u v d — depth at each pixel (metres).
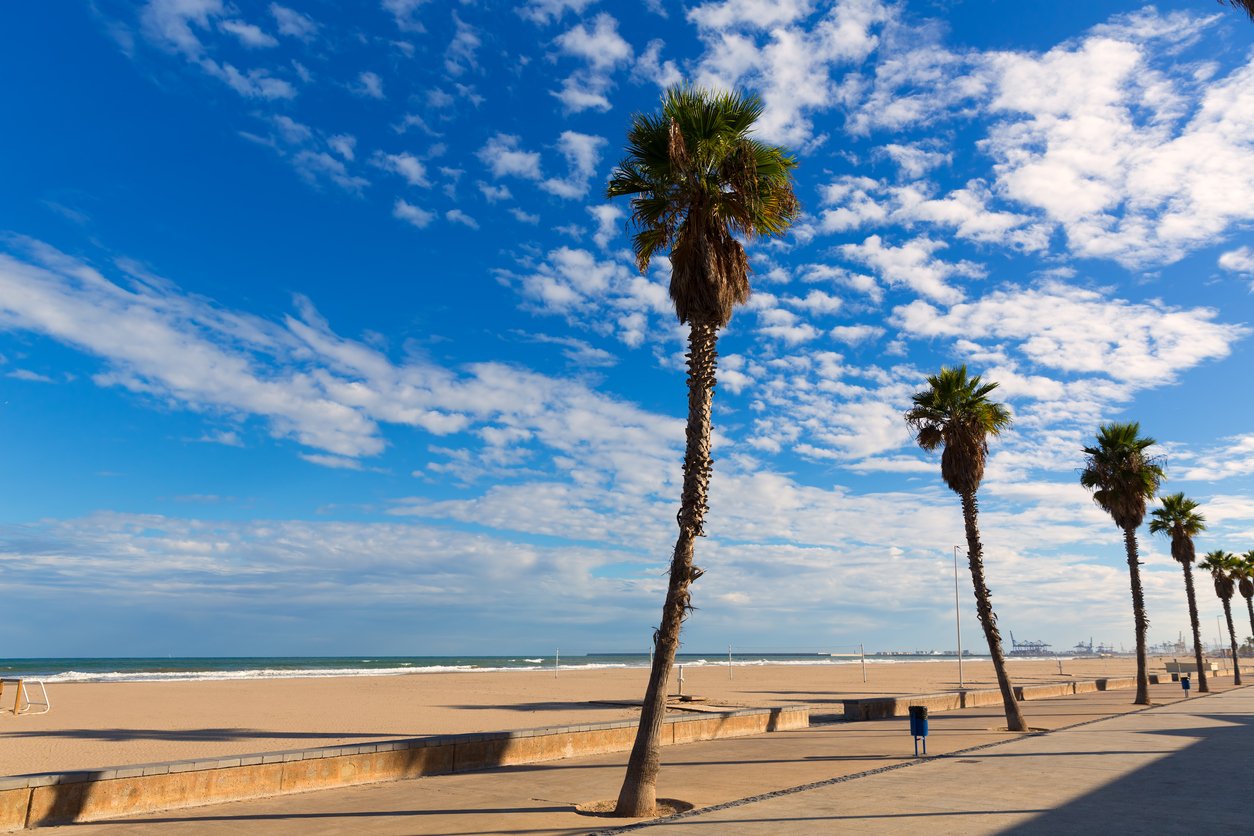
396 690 45.00
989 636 23.06
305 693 41.50
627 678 63.25
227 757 11.24
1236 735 19.86
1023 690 37.44
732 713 20.77
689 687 50.09
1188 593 45.81
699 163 12.94
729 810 10.47
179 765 10.73
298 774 11.95
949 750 17.25
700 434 12.34
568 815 10.41
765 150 13.35
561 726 16.23
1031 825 9.33
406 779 13.17
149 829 9.43
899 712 28.64
